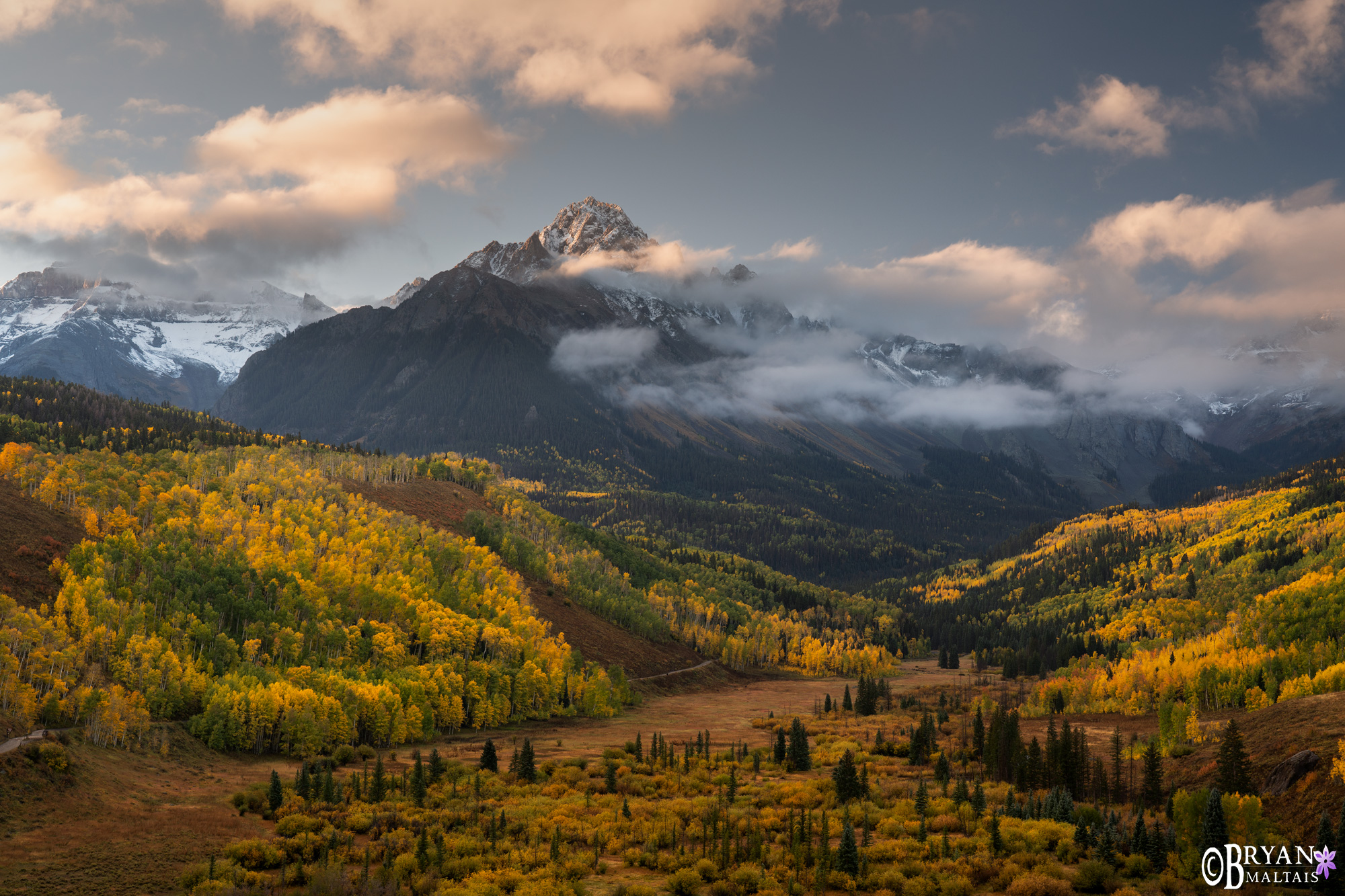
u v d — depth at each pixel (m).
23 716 113.81
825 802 112.44
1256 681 158.88
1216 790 88.88
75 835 89.56
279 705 134.88
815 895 79.62
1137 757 129.88
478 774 125.44
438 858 87.81
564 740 163.50
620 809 108.56
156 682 134.75
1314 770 95.12
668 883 81.56
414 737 152.38
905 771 135.38
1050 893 78.38
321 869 83.75
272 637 166.62
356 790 114.12
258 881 82.56
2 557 161.62
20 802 92.50
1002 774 129.12
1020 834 94.06
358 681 154.62
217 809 103.25
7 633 127.94
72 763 103.38
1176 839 86.94
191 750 124.12
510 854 88.50
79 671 133.75
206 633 154.38
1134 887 79.44
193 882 81.25
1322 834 80.19
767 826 100.88
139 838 90.88
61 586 160.62
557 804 111.25
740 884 81.38
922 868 84.88
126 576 165.88
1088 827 92.75
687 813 107.38
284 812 103.56
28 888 77.12
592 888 81.88
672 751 148.38
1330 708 115.88
